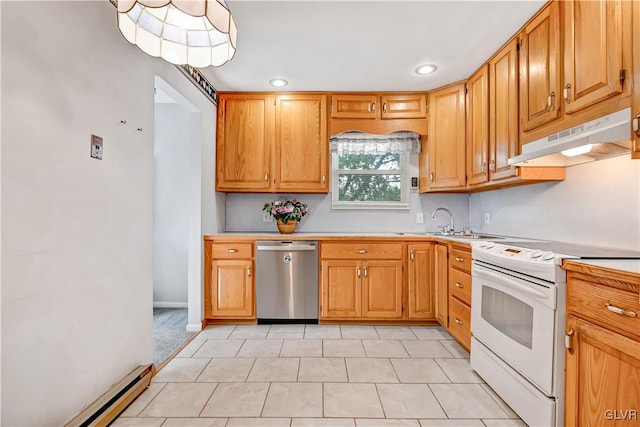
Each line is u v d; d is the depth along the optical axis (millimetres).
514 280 1548
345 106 3064
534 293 1392
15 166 1059
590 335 1177
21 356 1088
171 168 3443
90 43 1386
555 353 1303
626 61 1258
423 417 1539
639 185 1547
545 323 1346
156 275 3438
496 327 1725
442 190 2975
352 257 2779
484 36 2105
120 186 1599
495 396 1716
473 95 2666
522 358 1486
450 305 2457
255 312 2791
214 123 3008
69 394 1283
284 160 3059
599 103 1412
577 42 1536
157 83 2066
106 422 1438
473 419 1524
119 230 1593
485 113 2467
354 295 2779
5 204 1030
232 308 2785
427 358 2168
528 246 1757
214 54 1588
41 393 1162
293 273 2781
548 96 1750
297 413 1567
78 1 1315
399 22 1947
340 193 3418
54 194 1208
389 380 1877
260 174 3057
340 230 3355
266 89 3000
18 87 1064
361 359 2148
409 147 3176
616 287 1070
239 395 1718
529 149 1797
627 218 1601
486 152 2459
